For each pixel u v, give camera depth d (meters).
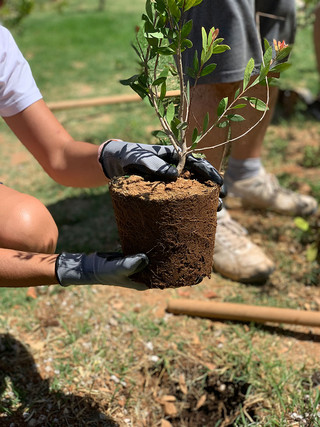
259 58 1.00
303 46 3.77
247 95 0.88
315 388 1.07
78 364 1.17
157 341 1.23
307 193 1.85
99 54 3.96
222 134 0.88
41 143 0.90
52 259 0.71
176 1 0.67
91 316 1.31
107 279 0.68
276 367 1.14
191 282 0.72
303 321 1.21
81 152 0.86
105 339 1.24
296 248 1.55
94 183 0.87
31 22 5.66
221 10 0.92
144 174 0.73
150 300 1.37
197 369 1.17
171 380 1.16
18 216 0.74
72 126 2.57
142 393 1.12
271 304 1.33
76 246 1.56
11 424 1.03
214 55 0.92
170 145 0.79
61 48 4.24
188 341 1.23
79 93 3.04
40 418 1.04
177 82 0.79
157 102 0.72
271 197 1.69
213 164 0.91
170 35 0.67
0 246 0.75
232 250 1.42
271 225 1.68
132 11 6.25
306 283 1.41
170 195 0.67
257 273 1.39
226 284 1.43
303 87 2.86
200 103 0.89
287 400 1.06
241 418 1.06
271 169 2.04
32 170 2.15
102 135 2.38
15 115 0.89
